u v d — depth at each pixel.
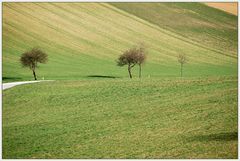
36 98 108.81
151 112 95.25
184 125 85.19
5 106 103.94
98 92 112.50
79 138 80.62
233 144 72.19
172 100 102.50
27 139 81.06
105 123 89.50
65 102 105.44
